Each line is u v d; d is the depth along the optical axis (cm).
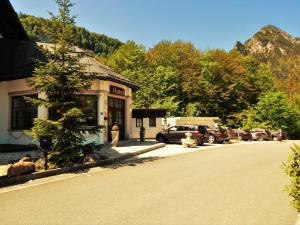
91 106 1836
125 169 1085
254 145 2519
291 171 516
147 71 4744
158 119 3222
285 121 4962
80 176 945
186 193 732
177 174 991
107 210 589
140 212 579
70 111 1091
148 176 949
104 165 1180
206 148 2041
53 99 1162
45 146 1064
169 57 5478
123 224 513
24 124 1845
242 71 5547
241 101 5406
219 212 587
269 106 4919
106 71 2014
